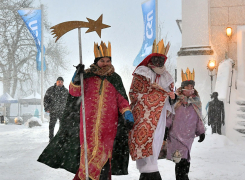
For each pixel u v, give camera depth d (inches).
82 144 161.9
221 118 442.3
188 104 207.8
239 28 570.6
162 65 182.4
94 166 155.3
